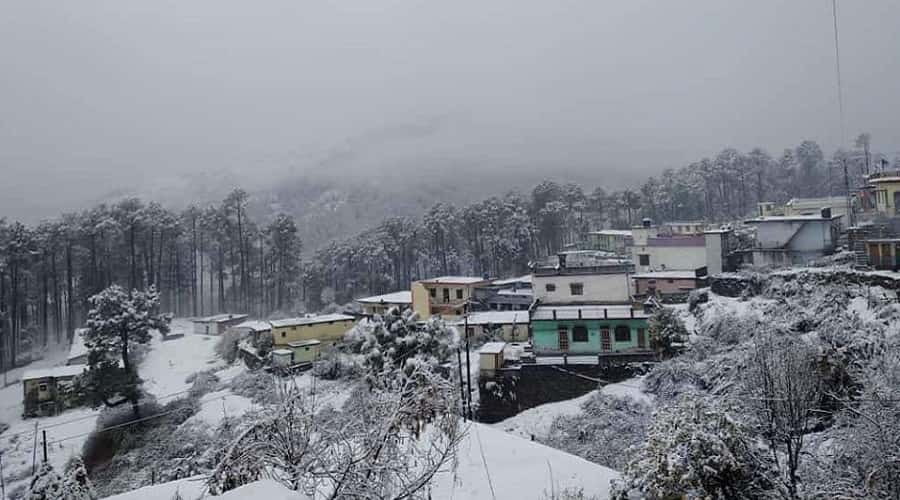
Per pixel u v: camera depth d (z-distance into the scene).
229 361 40.44
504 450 9.98
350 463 4.96
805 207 50.72
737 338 24.70
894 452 9.15
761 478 8.01
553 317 27.98
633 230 49.78
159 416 30.48
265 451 5.41
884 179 38.53
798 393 10.34
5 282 50.31
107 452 27.69
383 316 29.84
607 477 8.76
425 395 6.16
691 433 7.69
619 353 26.06
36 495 9.28
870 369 12.23
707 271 39.19
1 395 39.00
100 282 56.91
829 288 26.20
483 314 38.41
